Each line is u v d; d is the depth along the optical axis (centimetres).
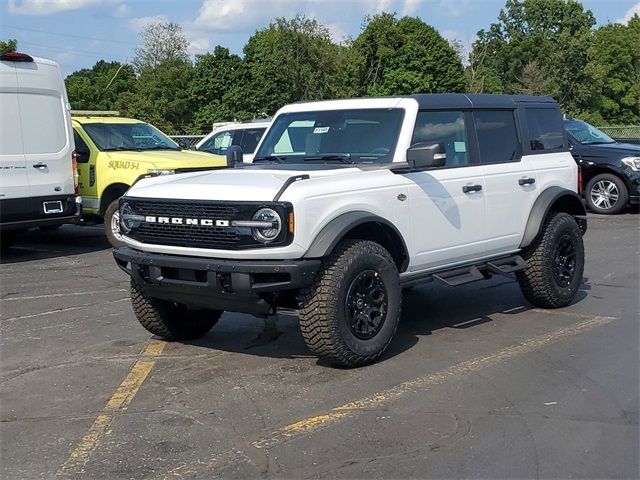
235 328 720
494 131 727
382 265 581
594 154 1579
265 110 5909
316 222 546
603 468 408
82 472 418
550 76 7456
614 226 1398
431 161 593
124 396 537
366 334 577
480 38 8706
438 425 469
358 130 657
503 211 711
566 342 648
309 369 585
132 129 1314
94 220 1269
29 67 1117
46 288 934
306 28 5941
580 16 8331
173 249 571
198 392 541
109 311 804
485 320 732
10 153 1095
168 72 6394
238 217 540
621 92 7956
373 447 439
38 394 548
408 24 7381
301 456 430
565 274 768
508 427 464
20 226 1119
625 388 530
